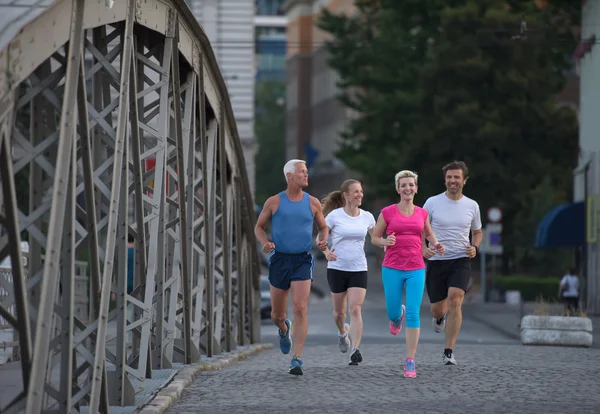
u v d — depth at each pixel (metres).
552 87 130.62
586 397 25.19
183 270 31.25
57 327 22.34
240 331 44.88
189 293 31.97
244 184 42.97
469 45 127.31
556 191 132.50
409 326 29.06
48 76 19.64
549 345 52.41
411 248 29.69
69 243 19.52
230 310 39.84
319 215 29.31
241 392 26.14
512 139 130.25
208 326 36.12
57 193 18.67
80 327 21.27
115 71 23.22
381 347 41.94
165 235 29.94
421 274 29.67
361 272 32.78
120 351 23.47
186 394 25.97
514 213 134.00
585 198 106.06
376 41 136.00
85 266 42.06
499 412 22.94
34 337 18.59
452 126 127.19
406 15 134.88
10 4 18.48
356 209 32.94
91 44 23.05
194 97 31.98
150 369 27.72
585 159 106.62
